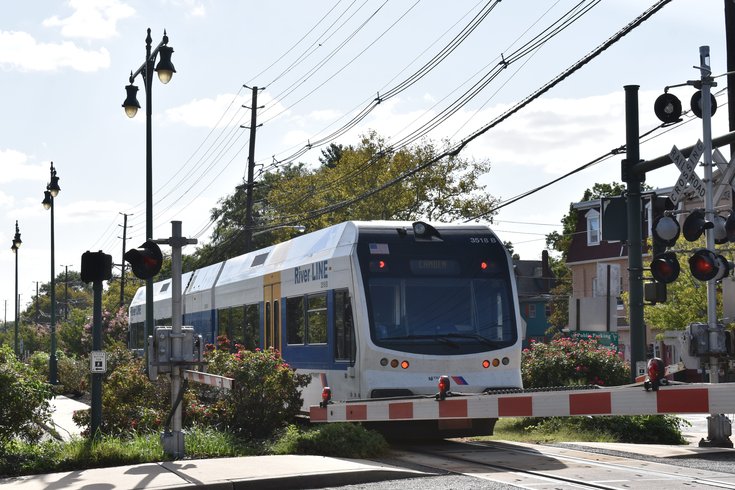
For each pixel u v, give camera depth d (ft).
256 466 44.98
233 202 325.21
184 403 61.21
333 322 66.44
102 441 51.52
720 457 50.83
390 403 55.47
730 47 77.87
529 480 42.29
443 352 62.03
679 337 59.93
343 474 42.57
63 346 219.61
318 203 230.68
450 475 44.60
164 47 86.74
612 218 72.18
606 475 43.50
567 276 325.83
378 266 63.41
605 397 44.19
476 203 225.76
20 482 42.06
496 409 49.06
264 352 63.93
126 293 378.73
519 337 63.87
